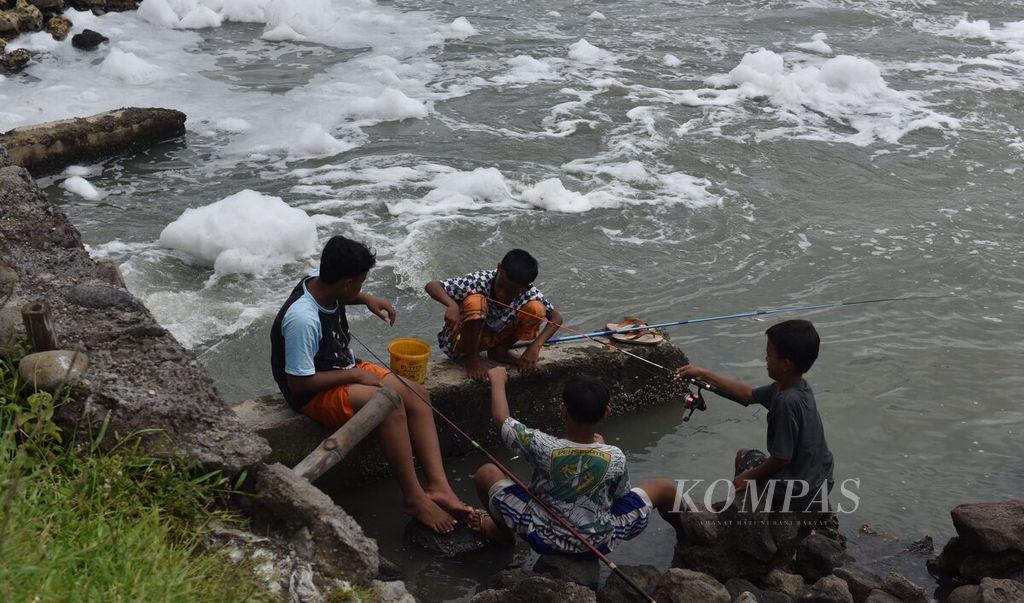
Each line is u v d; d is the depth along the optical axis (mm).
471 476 6031
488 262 8859
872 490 6043
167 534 3947
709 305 8289
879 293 8555
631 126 12352
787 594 5051
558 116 12625
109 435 4223
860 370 7332
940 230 9812
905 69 15148
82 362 4418
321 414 5285
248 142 11641
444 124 12297
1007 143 12312
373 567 4164
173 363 4719
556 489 4977
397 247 8984
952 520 5598
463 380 6016
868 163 11562
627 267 8906
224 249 8531
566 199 10055
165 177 10625
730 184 10820
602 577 5129
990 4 18953
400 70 14273
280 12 15914
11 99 12500
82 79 13383
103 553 3588
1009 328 8047
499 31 16328
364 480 5793
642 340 6625
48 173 10625
